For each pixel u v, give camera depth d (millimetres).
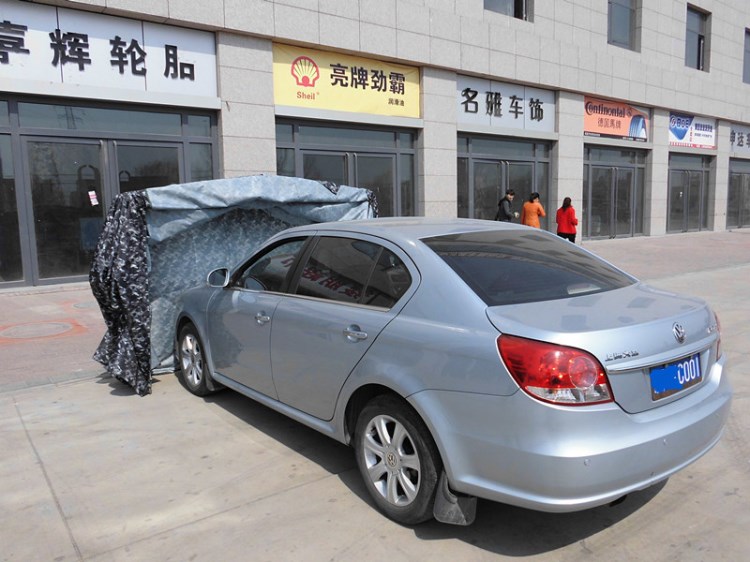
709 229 23812
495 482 2658
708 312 3182
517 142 16375
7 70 9062
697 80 21484
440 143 14234
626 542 2926
